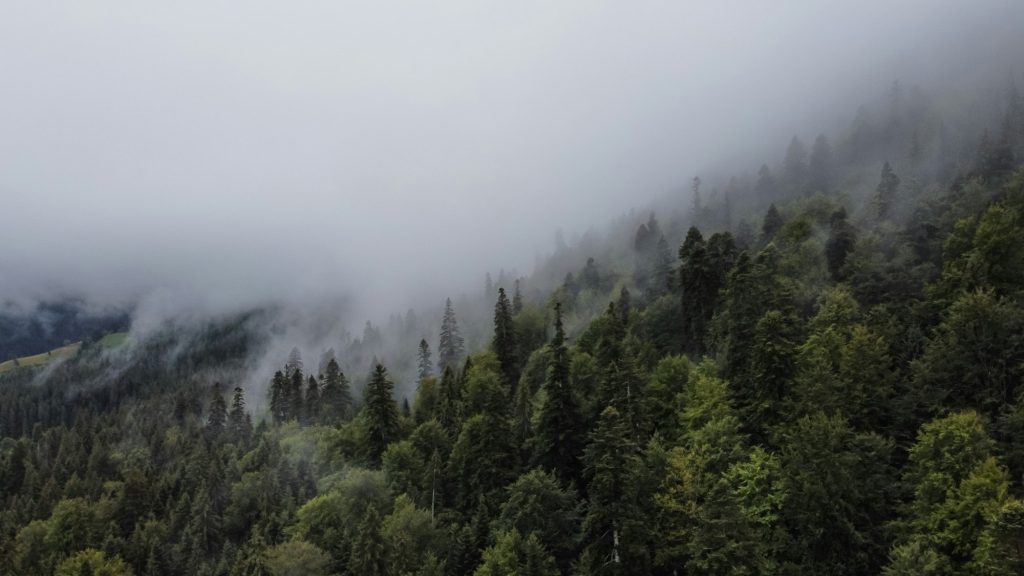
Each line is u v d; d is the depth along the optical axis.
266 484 98.62
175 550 90.88
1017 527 37.50
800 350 67.44
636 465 51.91
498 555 51.91
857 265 85.19
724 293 89.44
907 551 39.44
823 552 45.78
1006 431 48.62
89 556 84.56
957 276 70.69
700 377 67.88
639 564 47.94
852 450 50.69
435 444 87.38
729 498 44.34
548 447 68.88
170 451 144.25
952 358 57.19
